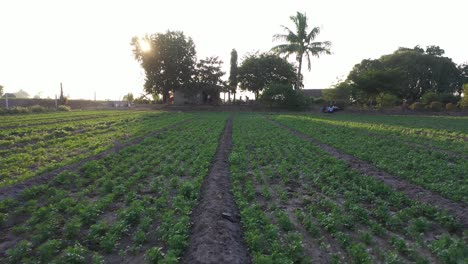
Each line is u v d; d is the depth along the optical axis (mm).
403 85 71938
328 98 61812
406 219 9375
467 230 8469
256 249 7410
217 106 65688
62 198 10828
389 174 14227
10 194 11008
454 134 27312
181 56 64625
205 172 13852
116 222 8719
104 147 19359
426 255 7469
